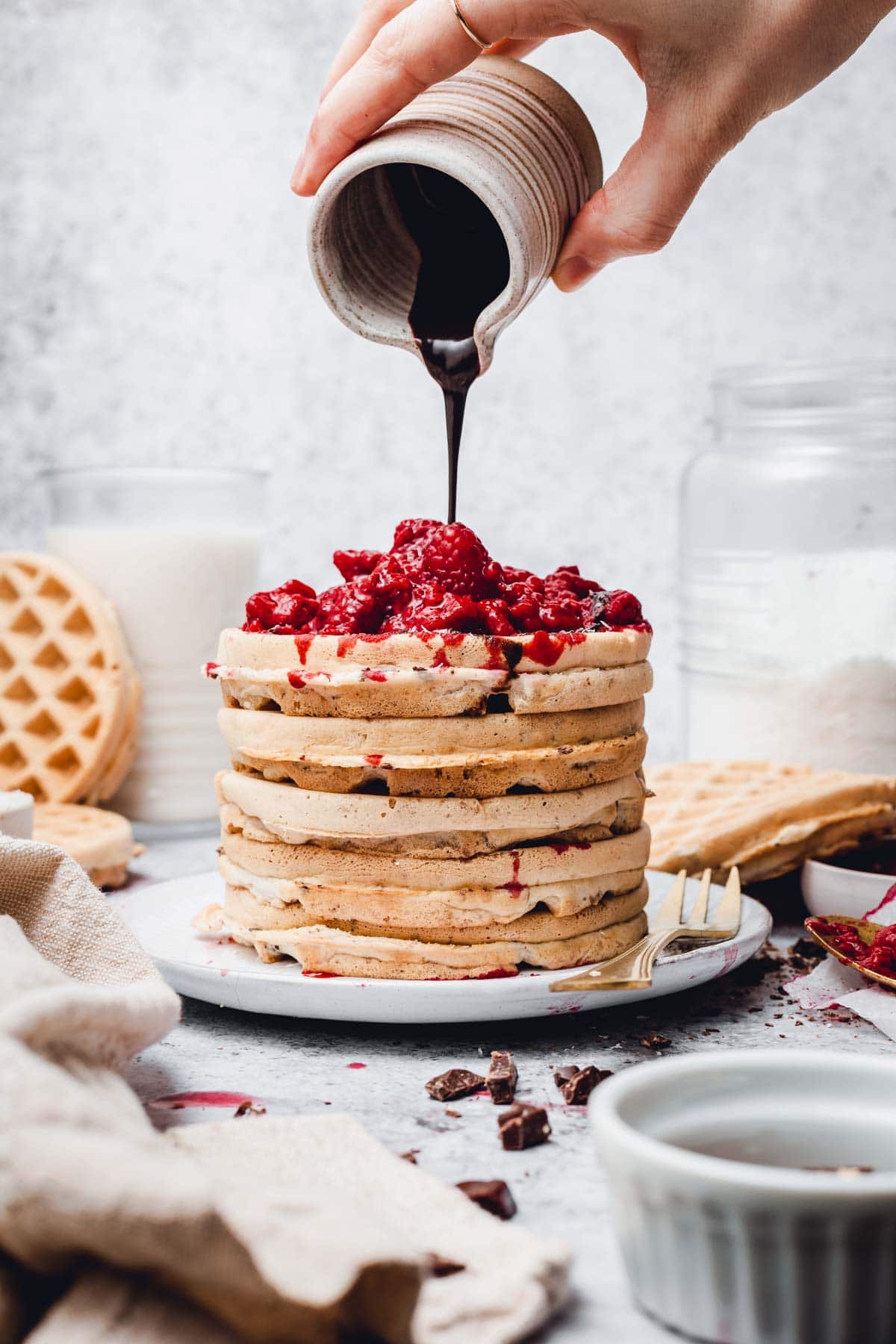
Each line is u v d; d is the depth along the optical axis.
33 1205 0.64
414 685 1.16
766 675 2.00
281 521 3.04
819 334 2.97
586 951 1.21
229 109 2.93
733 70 1.30
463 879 1.17
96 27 2.89
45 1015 0.80
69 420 2.99
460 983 1.12
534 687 1.17
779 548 2.02
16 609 2.19
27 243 2.94
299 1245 0.65
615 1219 0.74
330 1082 1.09
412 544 1.30
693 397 3.02
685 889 1.54
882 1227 0.65
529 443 3.05
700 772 1.95
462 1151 0.96
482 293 1.36
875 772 1.96
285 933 1.20
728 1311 0.69
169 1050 1.18
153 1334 0.65
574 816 1.20
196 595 2.18
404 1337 0.65
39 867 1.07
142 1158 0.66
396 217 1.41
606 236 1.39
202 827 2.24
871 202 2.93
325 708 1.19
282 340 3.00
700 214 2.96
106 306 2.97
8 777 2.14
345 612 1.23
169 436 3.01
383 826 1.16
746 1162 0.78
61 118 2.92
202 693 2.22
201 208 2.95
